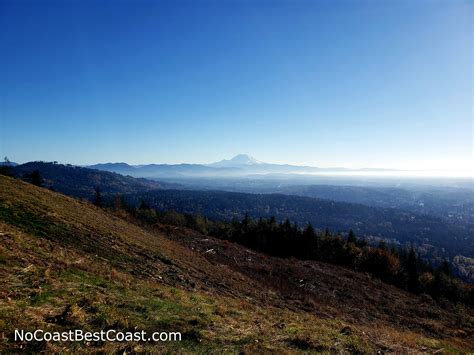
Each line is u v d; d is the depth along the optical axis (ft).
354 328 45.06
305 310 59.72
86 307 27.78
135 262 53.93
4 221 50.55
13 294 26.27
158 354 22.71
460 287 152.05
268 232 187.83
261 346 28.07
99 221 78.33
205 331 29.01
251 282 72.64
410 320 73.46
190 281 53.21
